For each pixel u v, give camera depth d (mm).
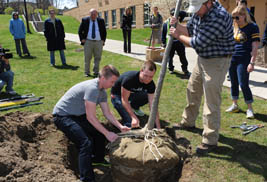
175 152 3133
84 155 3035
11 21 10102
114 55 10016
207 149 3445
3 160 2670
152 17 10328
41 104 5223
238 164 3195
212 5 3127
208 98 3385
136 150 2922
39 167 2848
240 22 4297
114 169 3061
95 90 3061
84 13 33188
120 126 3416
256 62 8453
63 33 8609
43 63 9156
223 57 3270
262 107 4898
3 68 5785
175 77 7059
